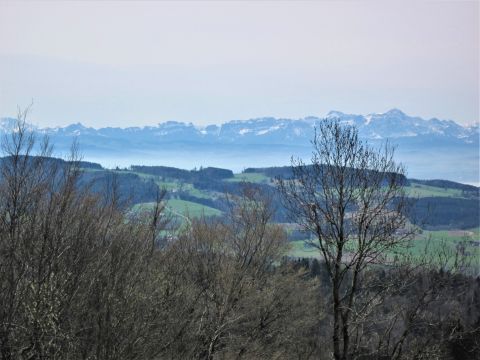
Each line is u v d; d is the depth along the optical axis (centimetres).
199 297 6100
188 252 6469
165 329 4775
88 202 4628
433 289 4491
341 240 4581
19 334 3616
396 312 4550
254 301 6675
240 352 6600
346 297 4650
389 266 4522
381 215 4550
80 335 4031
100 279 4075
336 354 4641
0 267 3662
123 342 4006
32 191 4144
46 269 3769
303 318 7456
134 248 4588
